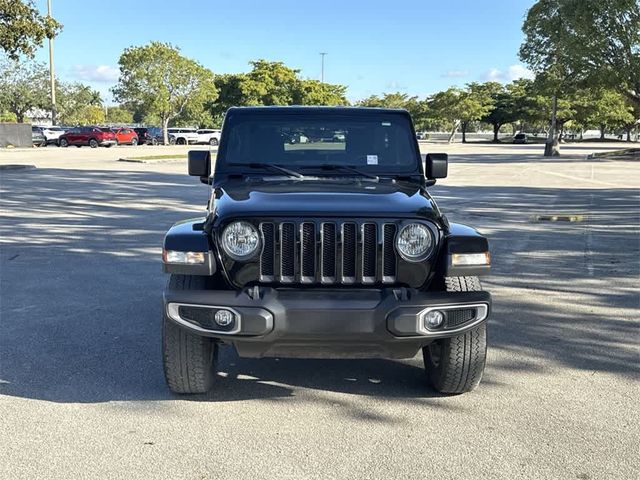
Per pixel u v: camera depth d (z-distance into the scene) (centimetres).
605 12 3372
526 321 636
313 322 390
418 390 475
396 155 532
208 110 6756
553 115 4128
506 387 478
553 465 364
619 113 7950
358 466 363
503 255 945
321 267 404
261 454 377
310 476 352
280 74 6519
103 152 4197
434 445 388
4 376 489
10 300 694
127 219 1283
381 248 405
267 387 479
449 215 1356
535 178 2339
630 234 1123
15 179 2177
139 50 5253
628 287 764
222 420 421
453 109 8619
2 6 2448
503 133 14088
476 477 351
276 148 530
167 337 427
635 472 357
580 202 1588
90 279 789
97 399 451
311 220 404
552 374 503
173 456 373
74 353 538
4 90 7431
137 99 5362
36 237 1077
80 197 1661
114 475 352
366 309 391
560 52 3666
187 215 1343
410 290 403
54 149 4694
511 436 400
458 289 423
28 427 407
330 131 533
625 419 424
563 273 833
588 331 607
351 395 465
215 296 395
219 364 524
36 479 347
